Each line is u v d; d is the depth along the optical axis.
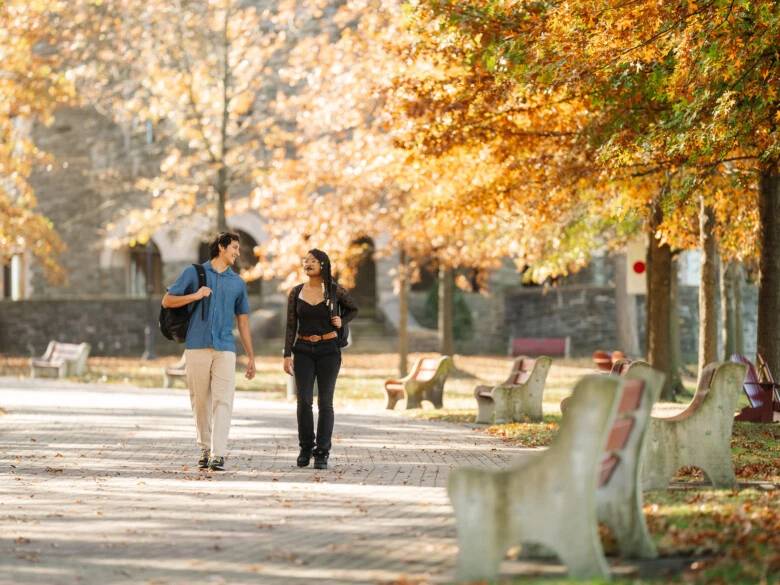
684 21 21.44
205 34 52.91
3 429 25.19
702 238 31.83
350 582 9.59
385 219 48.03
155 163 74.75
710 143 22.48
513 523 9.41
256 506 13.94
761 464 18.11
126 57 53.19
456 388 47.50
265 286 73.12
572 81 22.97
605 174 27.22
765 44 20.52
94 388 43.62
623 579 9.34
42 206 76.81
